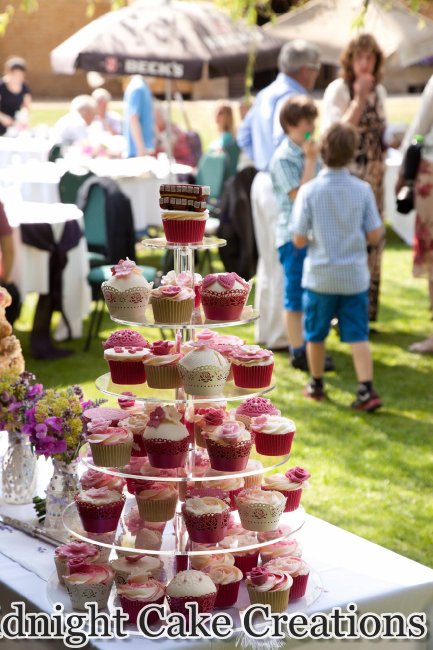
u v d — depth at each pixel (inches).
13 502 135.3
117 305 117.7
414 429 237.8
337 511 191.8
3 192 300.8
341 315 241.4
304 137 251.8
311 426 238.2
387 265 414.6
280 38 358.9
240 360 116.4
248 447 112.9
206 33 347.3
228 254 319.9
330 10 361.1
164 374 114.7
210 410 117.6
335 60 357.7
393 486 204.8
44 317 297.4
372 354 300.0
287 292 271.1
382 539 179.6
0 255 271.6
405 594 111.4
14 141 371.6
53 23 993.5
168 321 115.2
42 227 284.2
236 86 1003.3
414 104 909.2
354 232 228.2
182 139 464.8
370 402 245.9
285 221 260.7
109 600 109.3
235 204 314.3
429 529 184.4
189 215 115.3
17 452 135.0
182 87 893.8
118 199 299.9
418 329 326.6
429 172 280.7
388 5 321.4
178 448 112.0
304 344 276.8
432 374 281.7
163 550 109.5
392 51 325.7
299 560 110.0
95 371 282.2
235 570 109.3
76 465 126.4
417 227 287.1
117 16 352.2
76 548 111.2
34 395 134.7
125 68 336.2
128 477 112.4
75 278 297.6
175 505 115.0
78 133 419.8
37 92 1034.7
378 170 282.4
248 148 310.8
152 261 406.9
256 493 113.7
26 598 109.7
